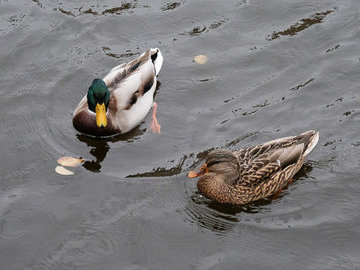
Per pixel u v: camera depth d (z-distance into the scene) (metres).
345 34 16.16
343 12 16.81
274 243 10.91
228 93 14.62
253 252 10.73
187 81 14.99
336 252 10.73
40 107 14.20
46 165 12.62
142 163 12.80
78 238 10.92
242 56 15.60
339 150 12.96
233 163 11.78
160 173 12.48
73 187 12.07
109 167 12.69
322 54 15.59
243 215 11.58
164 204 11.72
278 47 15.80
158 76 15.15
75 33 16.22
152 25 16.53
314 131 12.59
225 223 11.37
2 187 12.03
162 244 10.86
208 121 13.84
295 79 14.89
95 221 11.28
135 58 15.55
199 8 17.03
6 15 16.62
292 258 10.62
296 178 12.37
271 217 11.50
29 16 16.62
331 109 14.02
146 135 13.66
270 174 11.90
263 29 16.39
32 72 15.05
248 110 14.07
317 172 12.46
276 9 16.94
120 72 14.63
